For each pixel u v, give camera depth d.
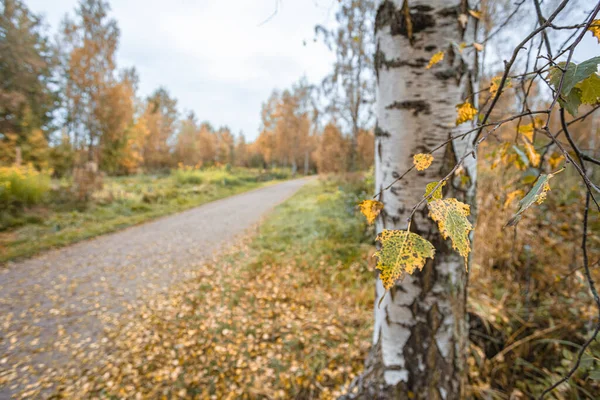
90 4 16.83
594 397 1.50
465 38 1.20
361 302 3.20
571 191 2.36
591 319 1.78
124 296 3.85
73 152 15.68
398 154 1.30
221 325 3.04
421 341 1.40
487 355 1.97
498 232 2.43
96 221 7.37
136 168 23.56
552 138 0.38
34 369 2.57
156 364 2.56
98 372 2.52
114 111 17.95
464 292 1.42
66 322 3.26
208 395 2.21
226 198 13.07
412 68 1.24
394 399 1.47
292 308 3.25
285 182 23.08
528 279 2.23
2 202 6.77
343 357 2.39
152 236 6.60
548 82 0.43
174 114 34.22
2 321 3.27
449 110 1.22
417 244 0.37
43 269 4.65
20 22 12.62
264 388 2.19
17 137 12.77
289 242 5.50
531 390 1.71
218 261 4.98
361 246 4.48
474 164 1.29
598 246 2.21
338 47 10.62
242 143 38.62
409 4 1.20
